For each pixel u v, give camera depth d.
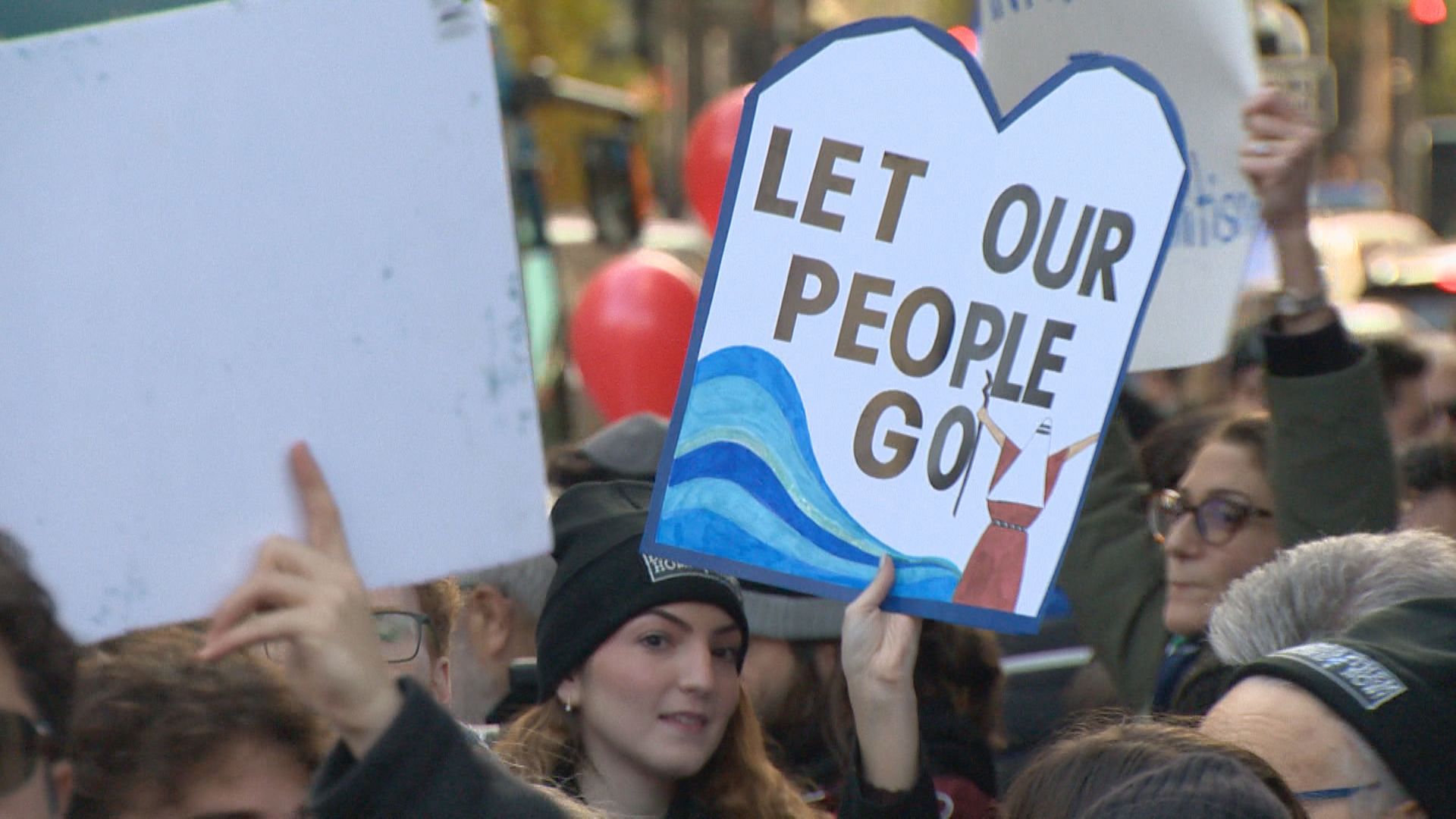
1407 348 12.50
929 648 7.37
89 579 3.73
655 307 13.38
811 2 38.84
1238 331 13.34
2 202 3.72
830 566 4.94
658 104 45.81
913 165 4.90
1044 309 5.06
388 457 3.82
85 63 3.73
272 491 3.78
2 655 3.50
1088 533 8.14
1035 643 10.77
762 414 4.85
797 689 7.49
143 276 3.75
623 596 5.96
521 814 3.60
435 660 5.94
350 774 3.52
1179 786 3.93
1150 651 7.81
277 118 3.79
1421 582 5.29
